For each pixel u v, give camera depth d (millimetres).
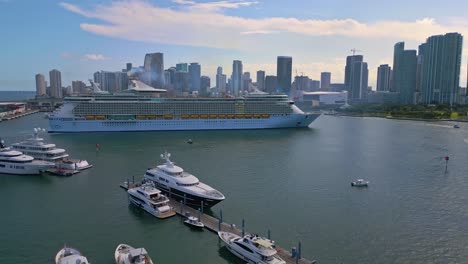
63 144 142250
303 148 139250
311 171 98375
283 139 165500
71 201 70875
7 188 79688
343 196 75562
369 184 85250
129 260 43875
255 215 64000
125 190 78188
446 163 104062
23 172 91625
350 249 51469
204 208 66938
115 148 133125
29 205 68375
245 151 130250
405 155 125625
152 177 76312
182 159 113125
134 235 55531
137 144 144125
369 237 55438
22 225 58688
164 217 61844
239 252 48875
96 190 78312
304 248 51594
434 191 80000
